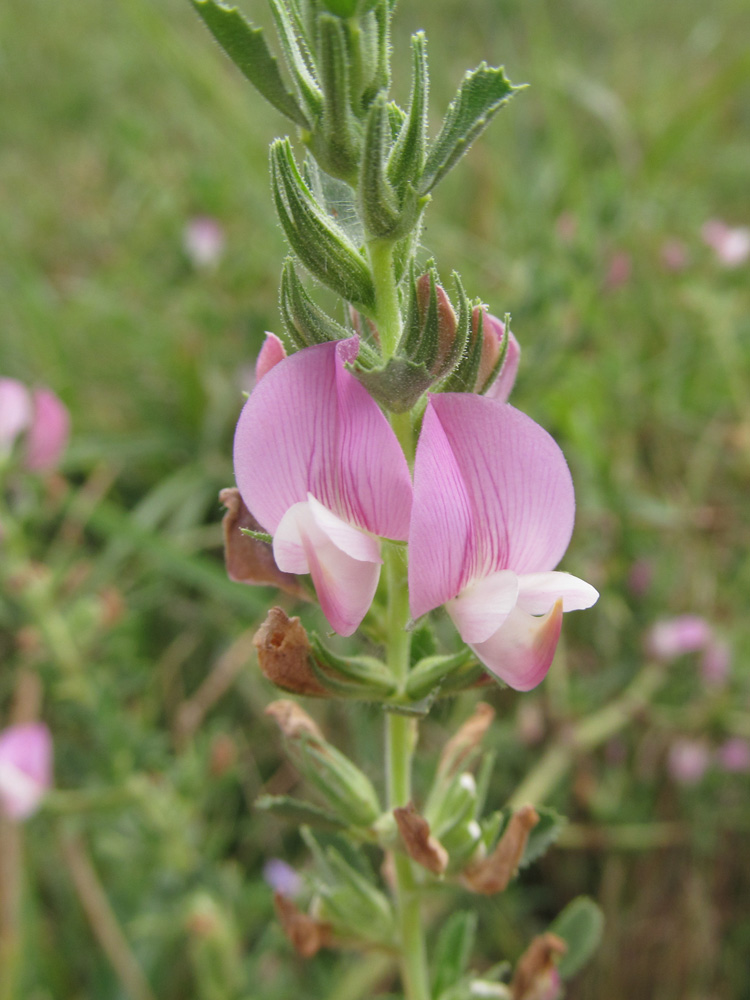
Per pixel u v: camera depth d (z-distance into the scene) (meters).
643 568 0.18
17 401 0.15
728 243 0.22
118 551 0.18
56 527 0.20
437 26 0.31
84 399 0.22
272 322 0.22
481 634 0.06
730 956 0.14
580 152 0.26
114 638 0.16
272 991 0.13
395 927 0.08
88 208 0.28
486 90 0.06
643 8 0.35
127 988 0.13
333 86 0.06
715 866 0.15
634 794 0.16
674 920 0.14
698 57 0.30
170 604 0.18
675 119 0.23
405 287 0.06
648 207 0.22
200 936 0.13
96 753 0.15
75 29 0.33
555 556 0.07
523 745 0.16
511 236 0.22
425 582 0.06
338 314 0.14
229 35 0.06
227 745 0.14
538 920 0.15
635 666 0.16
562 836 0.15
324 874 0.08
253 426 0.06
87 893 0.14
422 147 0.06
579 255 0.19
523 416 0.06
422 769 0.13
